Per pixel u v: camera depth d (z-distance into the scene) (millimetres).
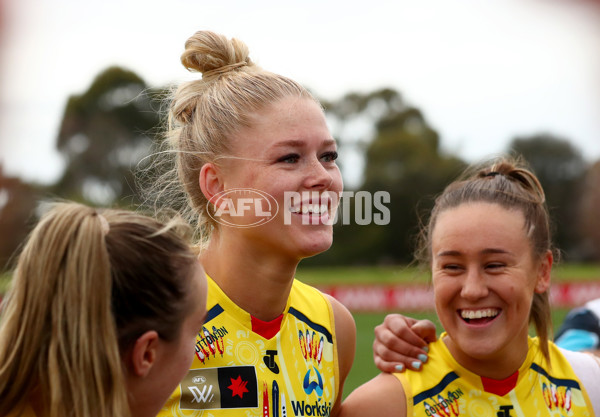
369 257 37812
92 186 37562
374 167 38875
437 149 41000
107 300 1719
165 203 2693
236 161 2379
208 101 2490
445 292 2621
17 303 1748
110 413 1676
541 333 2807
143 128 38094
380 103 41406
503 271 2564
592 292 18500
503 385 2686
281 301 2537
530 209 2674
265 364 2482
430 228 2869
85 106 37812
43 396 1725
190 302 1886
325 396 2621
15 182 35594
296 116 2361
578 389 2809
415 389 2674
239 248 2447
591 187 40406
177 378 1897
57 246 1738
